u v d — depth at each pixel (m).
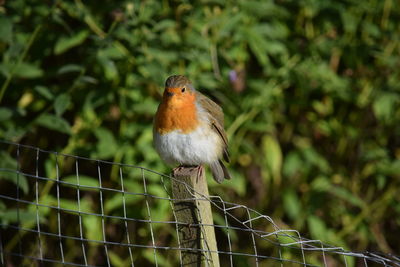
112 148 9.82
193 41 9.91
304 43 11.44
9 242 10.65
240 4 10.35
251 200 11.65
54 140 10.66
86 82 9.84
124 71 9.98
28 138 10.60
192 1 10.21
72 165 10.39
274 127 11.45
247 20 10.63
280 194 11.65
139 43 9.75
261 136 11.55
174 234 10.25
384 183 11.84
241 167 11.53
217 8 10.48
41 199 9.69
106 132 9.90
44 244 10.63
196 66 10.21
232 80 10.43
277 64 11.23
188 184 6.40
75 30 9.65
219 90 10.77
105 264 10.58
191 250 6.41
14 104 10.30
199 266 6.39
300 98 11.37
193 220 6.38
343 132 11.98
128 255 10.67
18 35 9.87
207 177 10.46
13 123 9.83
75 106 10.33
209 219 6.51
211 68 10.62
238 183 10.62
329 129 11.79
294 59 11.18
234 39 10.34
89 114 10.10
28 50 9.98
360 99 11.88
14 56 9.31
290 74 10.94
